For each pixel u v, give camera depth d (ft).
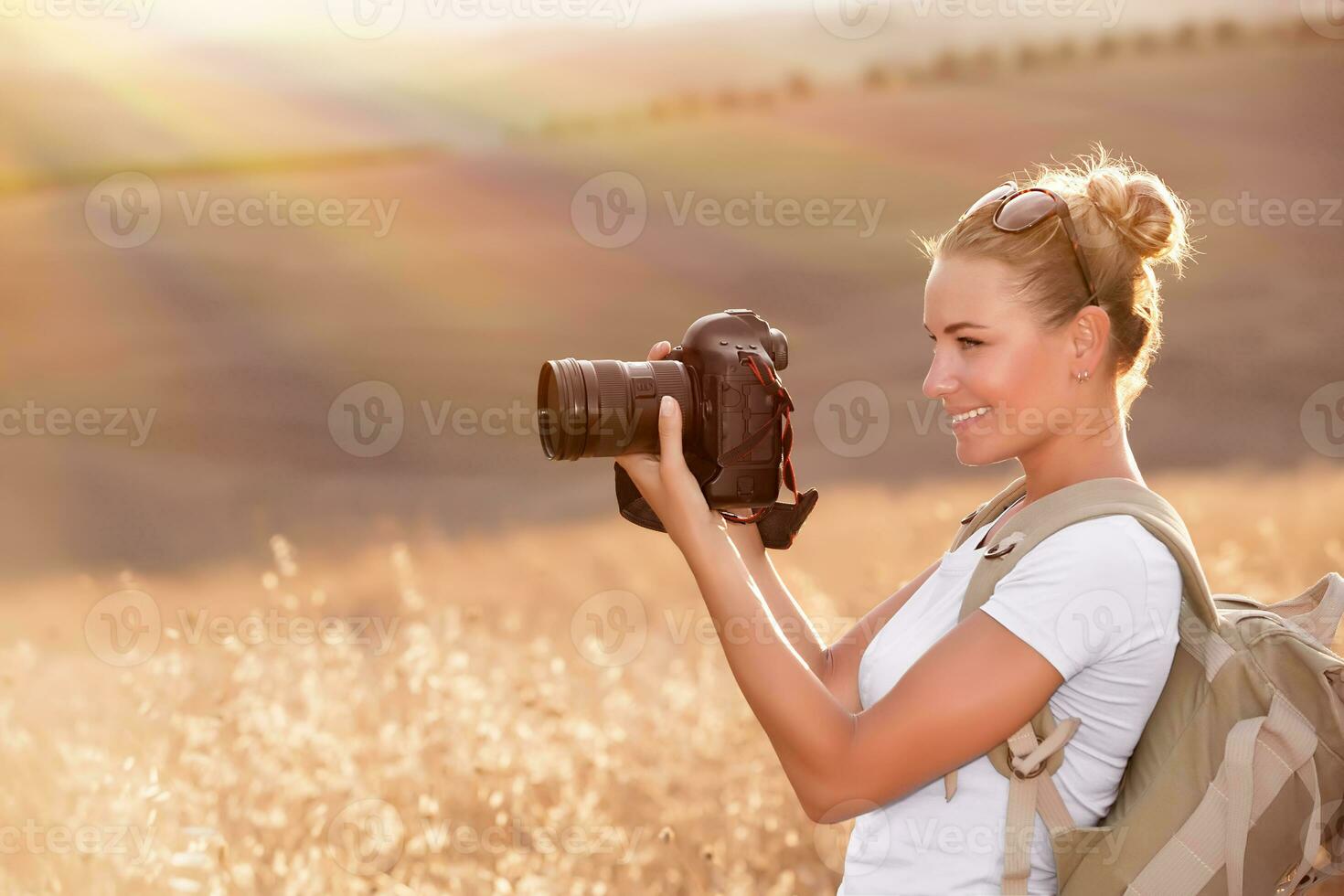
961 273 9.51
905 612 10.34
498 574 49.49
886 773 8.65
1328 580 9.80
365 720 20.80
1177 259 10.03
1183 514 40.14
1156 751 8.87
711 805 19.71
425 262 219.61
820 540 49.32
